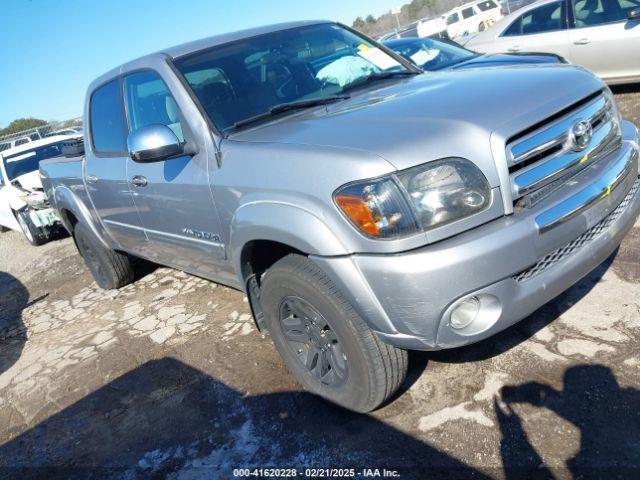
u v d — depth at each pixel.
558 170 2.23
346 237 2.06
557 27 7.52
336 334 2.34
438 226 1.98
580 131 2.29
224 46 3.26
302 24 3.61
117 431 2.94
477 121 2.12
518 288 2.08
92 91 4.02
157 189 3.17
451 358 2.80
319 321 2.44
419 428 2.39
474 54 6.56
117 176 3.62
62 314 5.00
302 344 2.67
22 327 4.95
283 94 3.07
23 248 8.47
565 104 2.27
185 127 2.90
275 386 2.95
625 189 2.47
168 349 3.69
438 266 1.93
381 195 1.98
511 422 2.30
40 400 3.49
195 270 3.51
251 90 3.02
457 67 5.88
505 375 2.58
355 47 3.54
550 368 2.55
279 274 2.43
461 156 2.04
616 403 2.25
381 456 2.30
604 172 2.34
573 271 2.24
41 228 7.87
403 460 2.25
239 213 2.49
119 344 3.98
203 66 3.08
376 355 2.26
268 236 2.34
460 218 2.01
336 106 2.79
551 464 2.05
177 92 2.96
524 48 7.85
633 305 2.85
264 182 2.36
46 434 3.09
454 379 2.64
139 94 3.36
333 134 2.29
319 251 2.13
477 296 2.01
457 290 1.96
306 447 2.46
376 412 2.55
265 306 2.65
